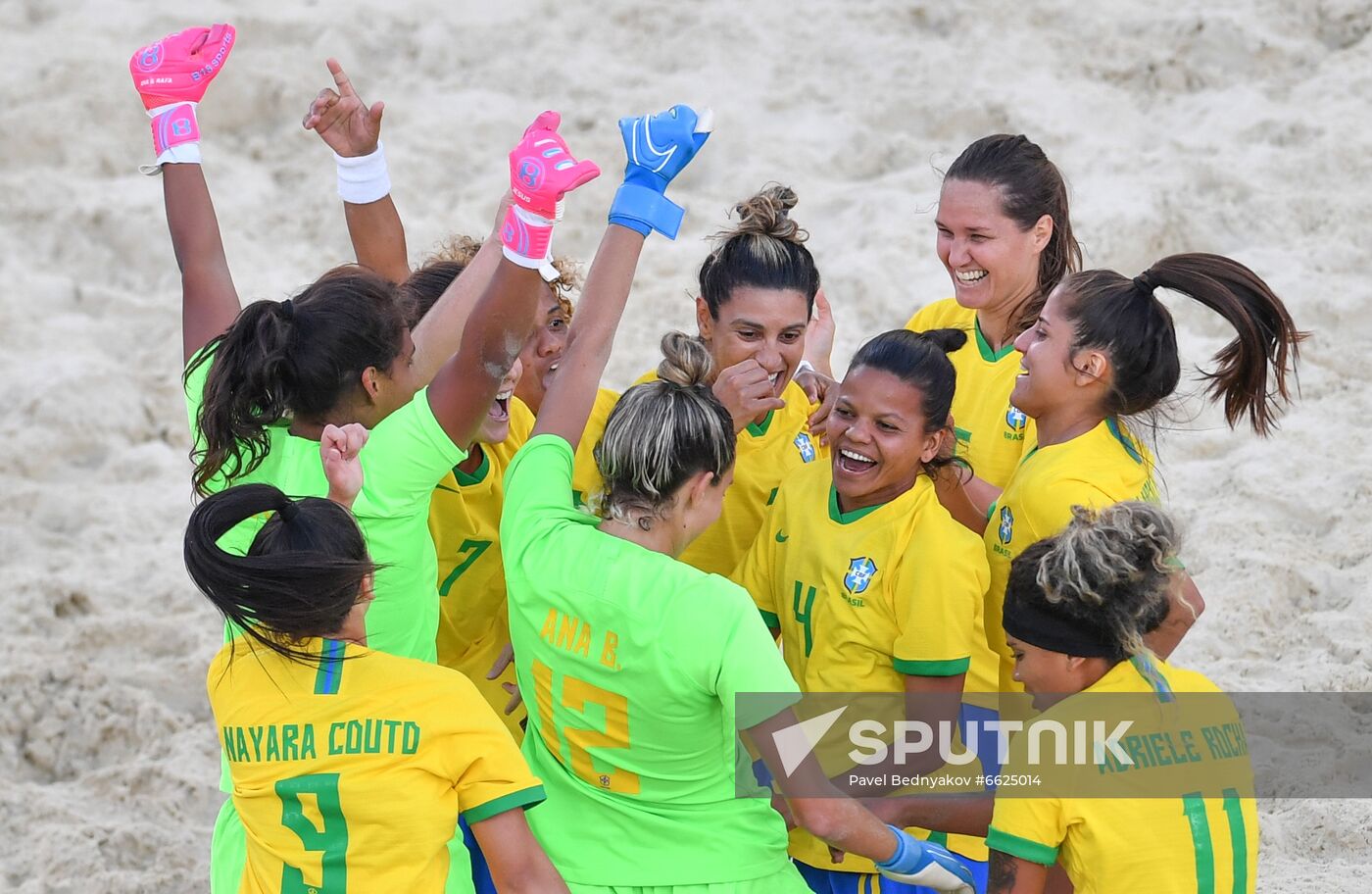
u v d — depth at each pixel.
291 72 37.50
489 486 14.38
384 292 12.67
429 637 12.70
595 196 33.97
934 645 13.13
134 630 23.25
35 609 23.66
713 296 14.71
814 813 11.49
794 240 14.81
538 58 38.78
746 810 11.92
